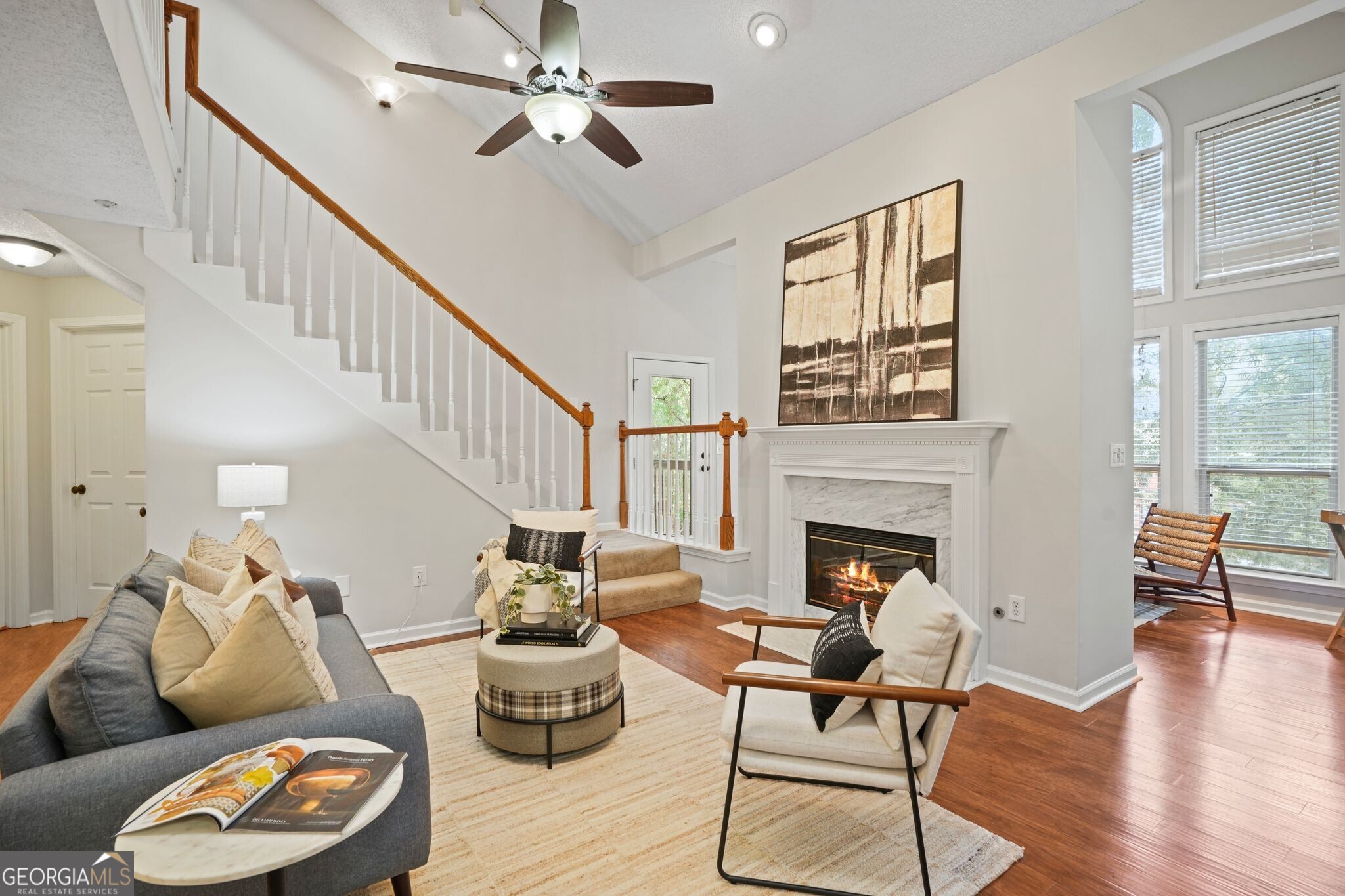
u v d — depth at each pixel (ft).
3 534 14.39
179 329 11.28
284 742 4.58
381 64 16.30
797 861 6.25
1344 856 6.29
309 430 12.29
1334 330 14.07
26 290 14.74
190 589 6.09
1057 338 9.97
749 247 15.96
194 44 11.44
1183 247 16.12
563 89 9.42
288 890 4.87
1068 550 9.85
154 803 4.00
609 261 19.93
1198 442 16.11
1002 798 7.32
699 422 21.80
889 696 5.51
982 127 10.97
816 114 13.12
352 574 12.70
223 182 14.38
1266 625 14.19
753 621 7.82
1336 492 14.11
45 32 5.25
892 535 12.49
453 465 13.74
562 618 9.21
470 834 6.73
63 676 4.54
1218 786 7.56
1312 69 14.30
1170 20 8.77
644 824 6.89
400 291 16.47
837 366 13.26
